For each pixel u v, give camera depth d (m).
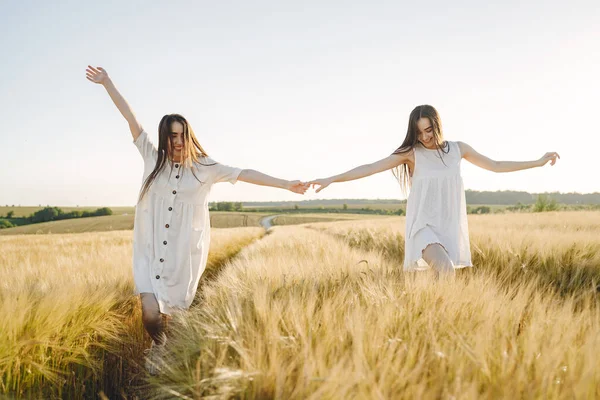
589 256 5.25
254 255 7.11
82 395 3.21
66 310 3.47
